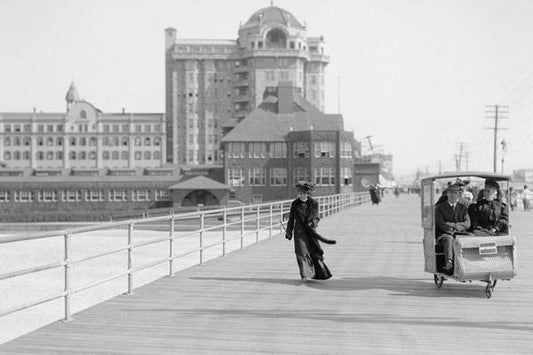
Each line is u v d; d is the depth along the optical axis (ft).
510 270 38.73
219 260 60.03
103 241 162.81
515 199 196.65
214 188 343.05
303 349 26.81
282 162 340.59
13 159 593.42
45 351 26.45
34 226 252.83
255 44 575.38
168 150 628.28
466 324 31.73
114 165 593.42
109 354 26.02
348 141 332.39
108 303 37.45
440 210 40.98
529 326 31.30
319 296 39.96
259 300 38.50
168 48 630.74
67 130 591.37
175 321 32.40
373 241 80.69
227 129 390.01
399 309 35.70
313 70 606.55
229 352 26.35
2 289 88.99
